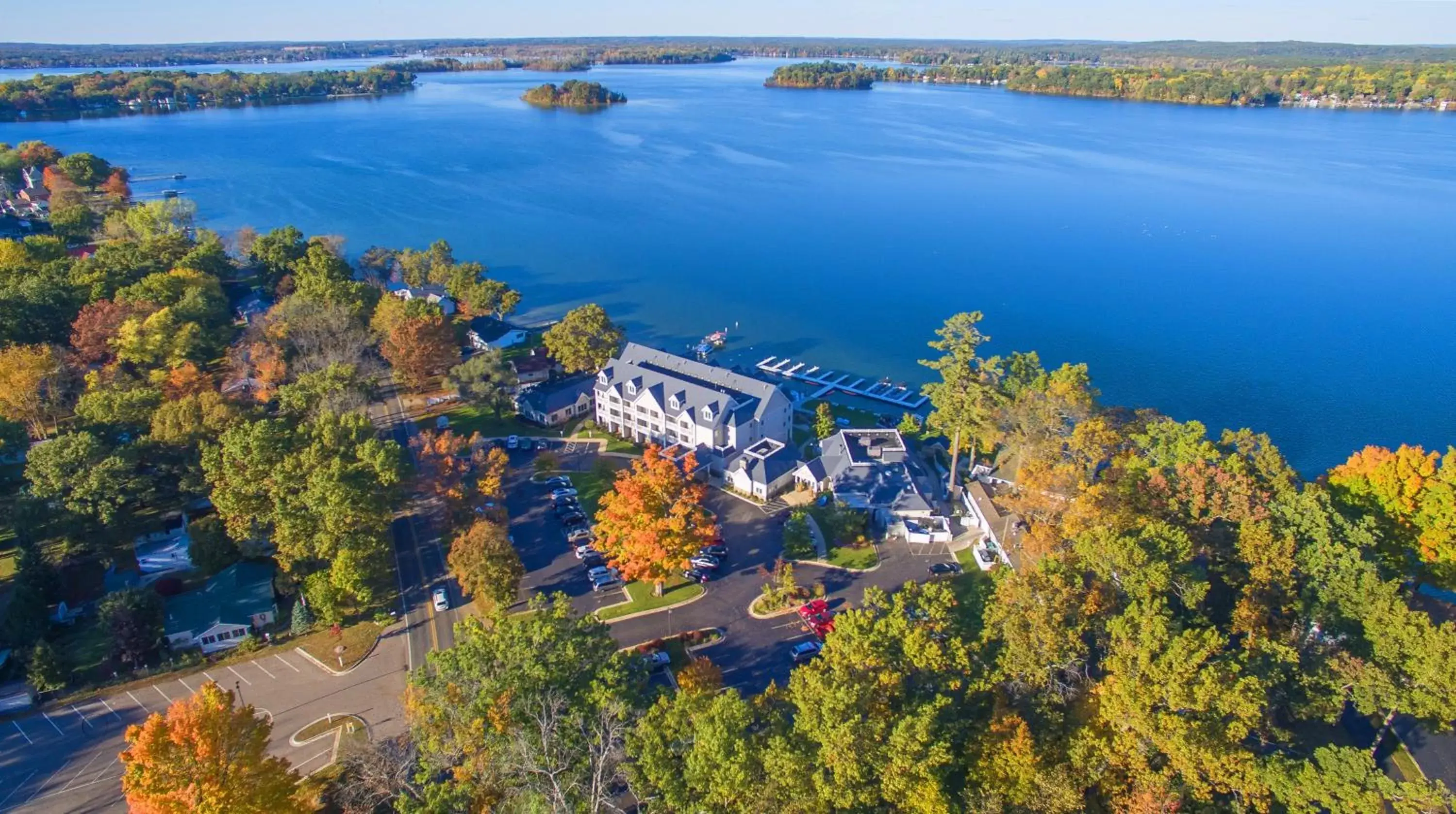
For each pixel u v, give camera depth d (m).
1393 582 69.75
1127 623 62.53
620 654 69.81
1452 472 85.25
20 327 144.38
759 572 102.50
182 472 105.81
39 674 79.81
